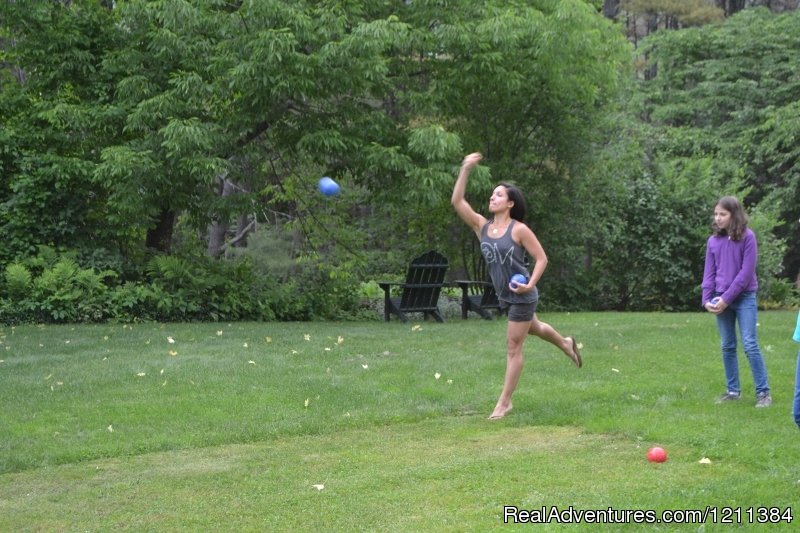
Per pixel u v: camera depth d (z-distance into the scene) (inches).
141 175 512.7
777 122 1056.8
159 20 539.2
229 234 1017.5
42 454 215.6
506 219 255.8
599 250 832.3
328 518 167.3
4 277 519.5
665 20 1593.3
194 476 198.2
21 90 601.6
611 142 792.9
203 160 489.7
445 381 309.4
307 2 534.9
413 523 163.2
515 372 258.2
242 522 166.2
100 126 559.2
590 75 655.1
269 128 575.2
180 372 321.4
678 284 810.8
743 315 263.4
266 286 594.9
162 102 509.7
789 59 1171.9
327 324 517.0
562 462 203.2
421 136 512.4
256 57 485.1
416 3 565.0
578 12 569.9
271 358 356.5
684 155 1128.2
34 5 568.1
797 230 1123.3
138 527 164.7
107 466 209.3
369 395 284.7
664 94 1291.8
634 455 209.0
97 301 507.5
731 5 1514.5
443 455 212.8
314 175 665.0
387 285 550.6
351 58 498.9
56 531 163.3
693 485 183.3
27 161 555.8
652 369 330.3
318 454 217.2
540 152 739.4
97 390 290.2
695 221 805.2
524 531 156.6
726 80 1194.6
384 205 561.9
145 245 620.7
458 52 571.8
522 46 606.5
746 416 246.7
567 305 793.6
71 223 571.5
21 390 289.1
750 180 1122.7
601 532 156.3
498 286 258.4
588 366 337.1
